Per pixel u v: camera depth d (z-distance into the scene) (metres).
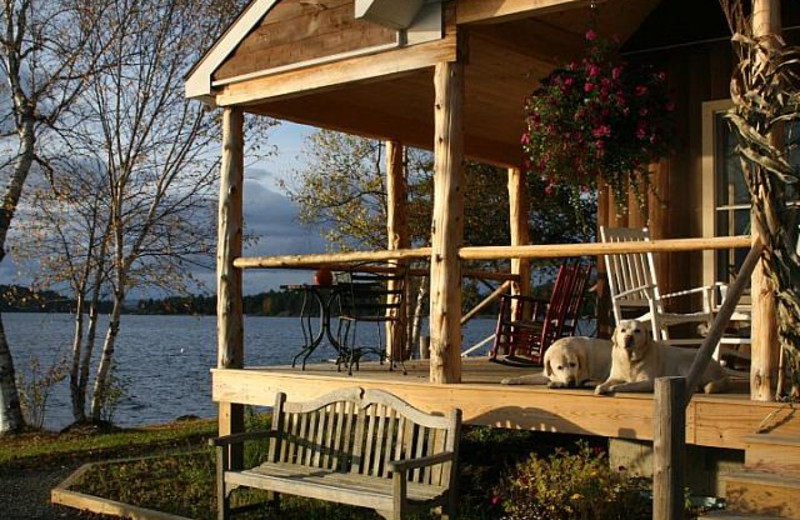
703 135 7.55
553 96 6.39
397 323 8.05
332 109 8.50
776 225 4.55
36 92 12.78
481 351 18.11
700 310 7.53
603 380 5.89
